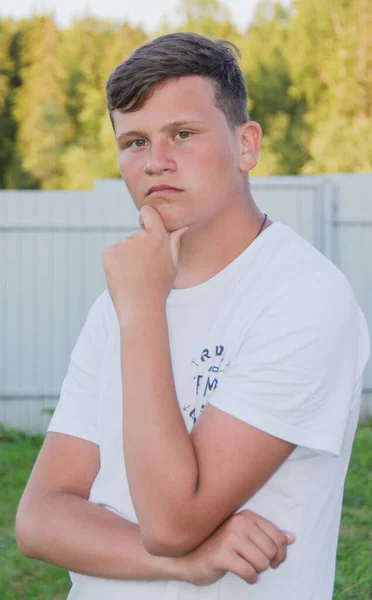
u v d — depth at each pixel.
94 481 1.83
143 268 1.66
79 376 1.91
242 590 1.62
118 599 1.67
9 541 4.80
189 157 1.69
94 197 8.22
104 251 1.67
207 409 1.60
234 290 1.72
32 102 24.25
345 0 21.44
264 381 1.58
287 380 1.58
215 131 1.71
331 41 21.69
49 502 1.78
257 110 22.33
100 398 1.80
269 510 1.62
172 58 1.68
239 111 1.78
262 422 1.56
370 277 8.35
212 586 1.62
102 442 1.78
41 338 8.22
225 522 1.59
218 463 1.55
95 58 24.72
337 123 20.62
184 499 1.52
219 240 1.76
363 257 8.36
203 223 1.73
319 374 1.59
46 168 23.80
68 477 1.86
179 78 1.69
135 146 1.75
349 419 1.71
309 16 21.75
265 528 1.57
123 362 1.59
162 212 1.71
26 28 24.80
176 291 1.76
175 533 1.53
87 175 23.19
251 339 1.63
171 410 1.56
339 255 8.38
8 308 8.22
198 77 1.70
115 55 24.58
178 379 1.71
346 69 21.39
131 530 1.67
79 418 1.88
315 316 1.60
